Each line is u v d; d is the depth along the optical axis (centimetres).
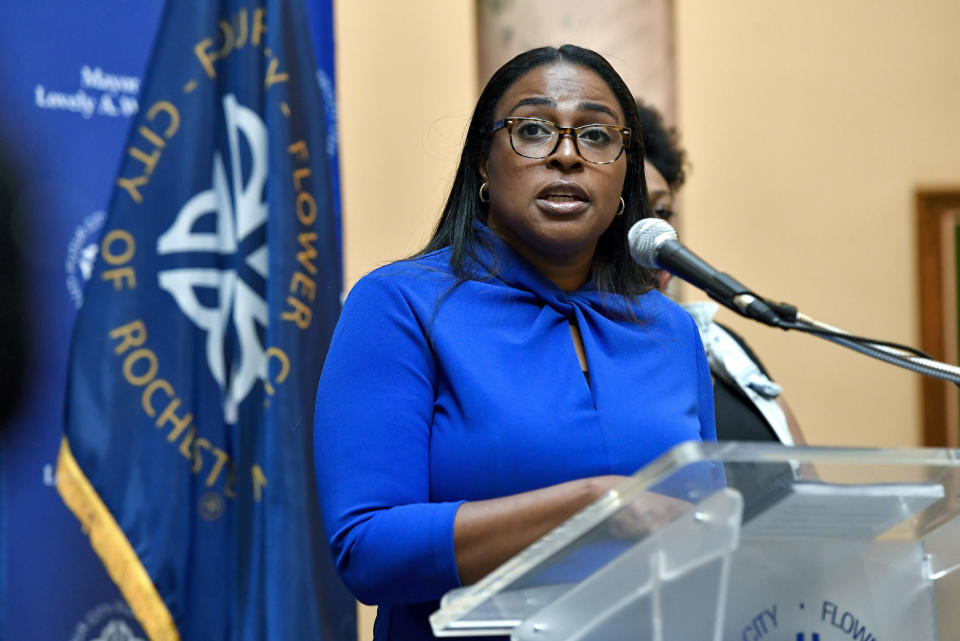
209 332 816
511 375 432
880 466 301
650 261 416
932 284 1169
